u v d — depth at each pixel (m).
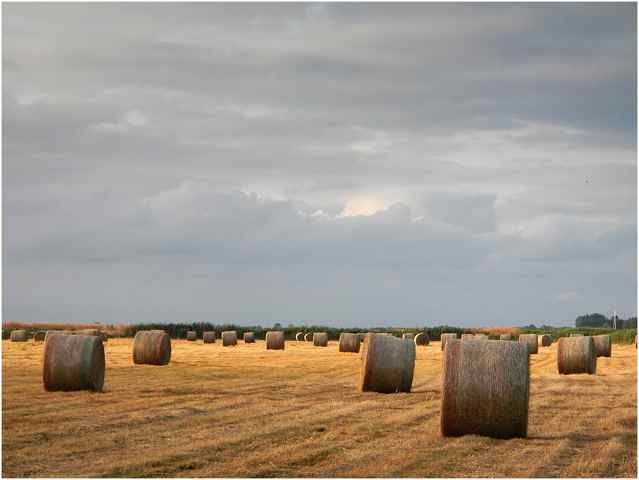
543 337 72.81
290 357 48.91
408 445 16.27
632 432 18.28
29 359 41.22
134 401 23.50
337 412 21.27
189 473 13.56
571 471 13.98
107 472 13.61
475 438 17.09
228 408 22.05
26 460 14.59
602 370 40.00
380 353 26.83
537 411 22.11
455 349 17.81
